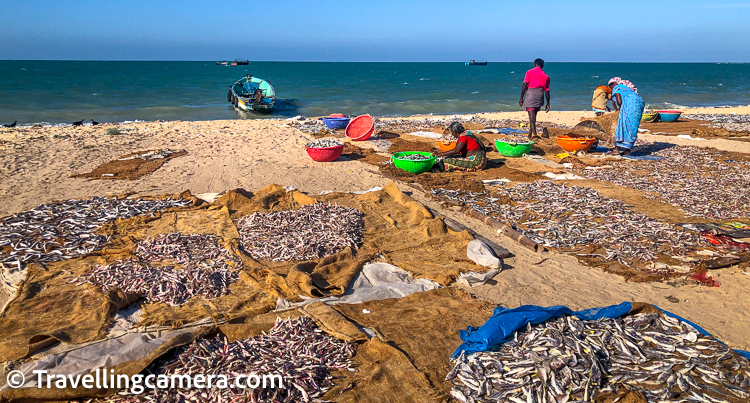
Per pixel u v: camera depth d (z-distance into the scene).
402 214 7.93
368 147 14.30
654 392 3.61
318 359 3.99
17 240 6.29
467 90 46.41
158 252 6.08
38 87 42.12
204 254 6.11
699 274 5.86
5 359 3.89
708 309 5.13
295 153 13.20
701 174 10.98
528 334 4.20
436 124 19.44
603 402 3.52
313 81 59.50
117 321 4.53
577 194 9.09
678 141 15.75
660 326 4.46
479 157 11.17
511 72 109.69
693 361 3.93
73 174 10.40
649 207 8.52
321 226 7.02
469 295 5.28
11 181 9.66
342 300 5.06
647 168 11.65
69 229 6.82
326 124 17.56
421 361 4.03
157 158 12.12
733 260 6.09
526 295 5.39
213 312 4.74
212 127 18.33
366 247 6.53
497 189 9.68
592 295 5.43
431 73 98.88
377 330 4.41
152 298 4.98
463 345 4.14
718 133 16.84
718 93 45.69
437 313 4.82
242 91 31.08
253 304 4.95
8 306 4.70
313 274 5.52
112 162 11.59
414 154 11.57
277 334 4.33
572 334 4.18
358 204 8.35
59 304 4.82
